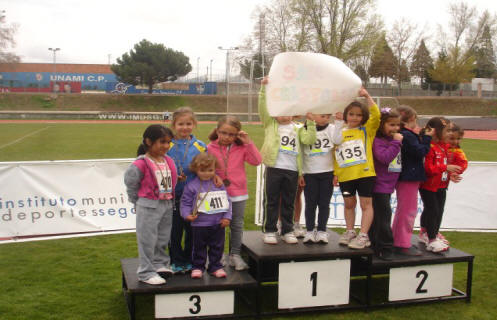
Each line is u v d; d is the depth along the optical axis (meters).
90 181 7.16
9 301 4.77
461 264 6.17
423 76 65.50
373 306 4.78
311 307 4.65
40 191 6.90
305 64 4.61
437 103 51.16
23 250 6.49
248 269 4.86
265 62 40.72
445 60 58.06
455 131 5.76
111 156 16.31
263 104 4.87
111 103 55.72
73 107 54.38
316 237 4.92
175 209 4.59
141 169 4.18
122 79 59.84
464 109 50.28
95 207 7.19
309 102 4.62
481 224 7.76
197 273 4.40
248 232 5.38
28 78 73.38
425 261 4.84
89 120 43.81
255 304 4.90
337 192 7.77
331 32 46.53
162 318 4.21
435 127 5.12
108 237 7.14
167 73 60.34
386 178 4.85
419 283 4.91
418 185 5.10
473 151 19.80
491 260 6.30
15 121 39.62
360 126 4.84
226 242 6.91
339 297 4.71
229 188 4.65
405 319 4.58
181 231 4.65
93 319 4.43
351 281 5.66
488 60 65.25
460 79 56.91
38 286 5.20
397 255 4.94
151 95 57.22
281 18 47.69
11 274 5.55
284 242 4.93
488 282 5.55
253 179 11.91
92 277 5.51
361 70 57.94
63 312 4.56
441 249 5.03
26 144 20.17
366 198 4.77
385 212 4.86
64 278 5.45
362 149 4.76
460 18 63.22
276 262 4.91
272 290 5.32
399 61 62.44
